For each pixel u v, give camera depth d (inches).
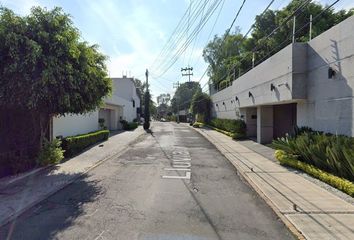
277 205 278.8
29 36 383.6
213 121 1508.4
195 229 226.5
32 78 370.3
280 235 216.5
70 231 221.6
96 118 938.1
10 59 368.5
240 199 305.3
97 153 619.8
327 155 368.8
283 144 500.7
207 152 663.8
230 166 493.0
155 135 1136.2
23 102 380.5
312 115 486.9
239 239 209.9
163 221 242.1
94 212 263.1
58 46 390.9
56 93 391.9
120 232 219.6
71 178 394.0
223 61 1807.3
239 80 938.1
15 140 434.6
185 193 326.6
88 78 427.5
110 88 495.8
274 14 1277.1
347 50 385.7
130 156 599.5
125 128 1397.6
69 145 561.9
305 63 501.7
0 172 385.1
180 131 1362.0
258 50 1192.2
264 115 810.2
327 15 1053.8
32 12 396.2
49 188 344.2
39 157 445.4
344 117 395.2
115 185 361.1
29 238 209.9
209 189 345.1
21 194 320.2
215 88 1811.0
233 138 954.1
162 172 441.1
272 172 430.3
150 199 302.8
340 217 246.7
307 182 367.9
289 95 510.9
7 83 365.1
